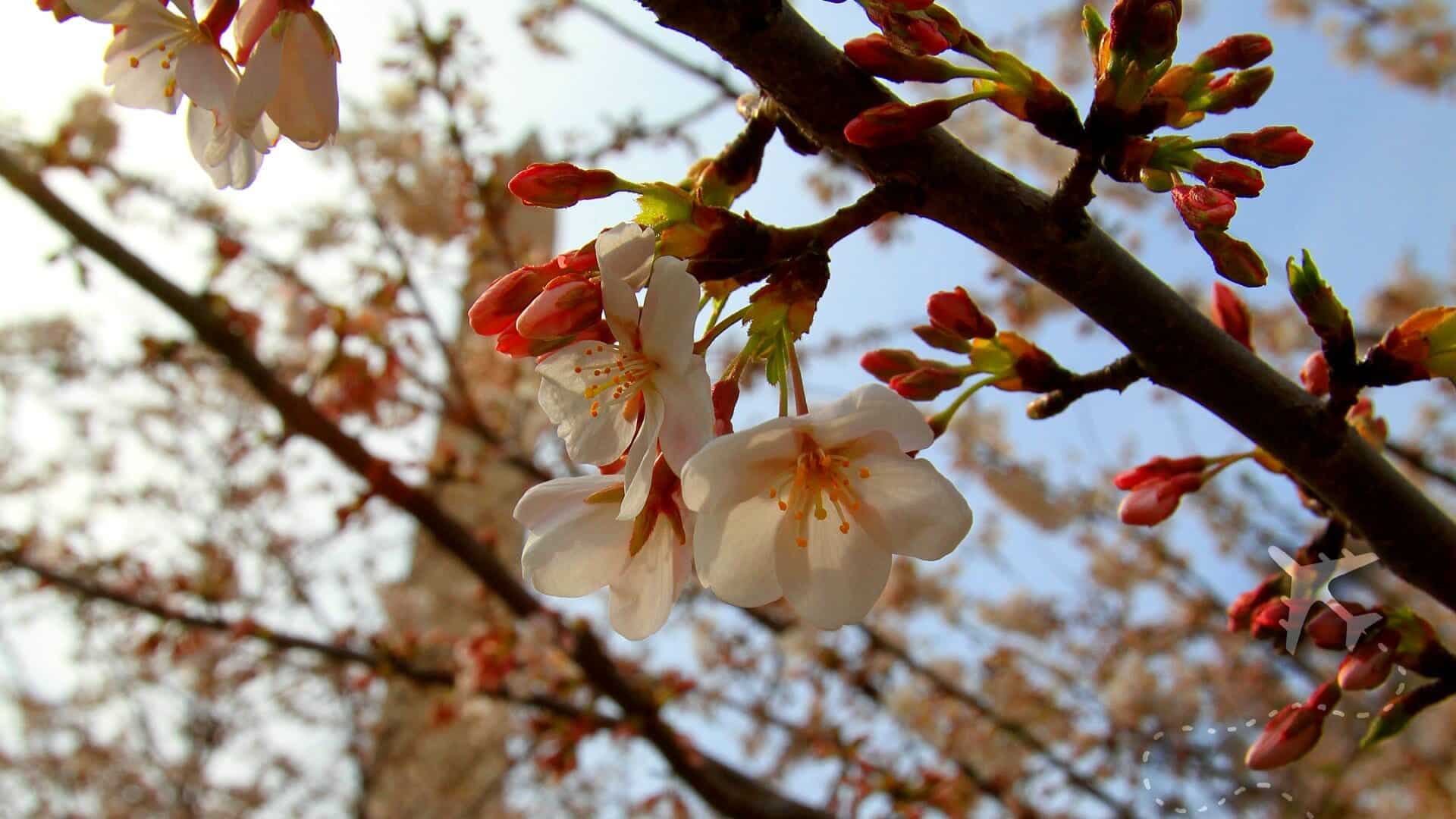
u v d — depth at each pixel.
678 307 1.40
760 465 1.50
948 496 1.50
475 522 8.10
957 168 1.51
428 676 5.83
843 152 1.55
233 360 5.25
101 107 6.25
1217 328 1.67
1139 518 2.05
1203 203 1.43
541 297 1.47
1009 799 6.28
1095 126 1.46
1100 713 6.87
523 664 5.63
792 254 1.51
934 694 7.06
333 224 7.05
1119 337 1.68
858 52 1.44
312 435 5.36
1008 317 8.16
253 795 9.86
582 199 1.48
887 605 8.18
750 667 7.81
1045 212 1.54
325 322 5.91
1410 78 8.10
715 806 5.36
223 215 7.13
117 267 5.09
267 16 1.56
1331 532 2.05
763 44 1.45
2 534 6.20
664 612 1.60
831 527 1.56
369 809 8.33
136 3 1.64
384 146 7.23
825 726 6.91
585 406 1.55
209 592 6.35
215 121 1.73
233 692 9.06
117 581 6.76
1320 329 1.63
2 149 5.06
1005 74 1.45
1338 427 1.68
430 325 6.32
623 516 1.38
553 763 5.33
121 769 10.02
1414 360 1.59
